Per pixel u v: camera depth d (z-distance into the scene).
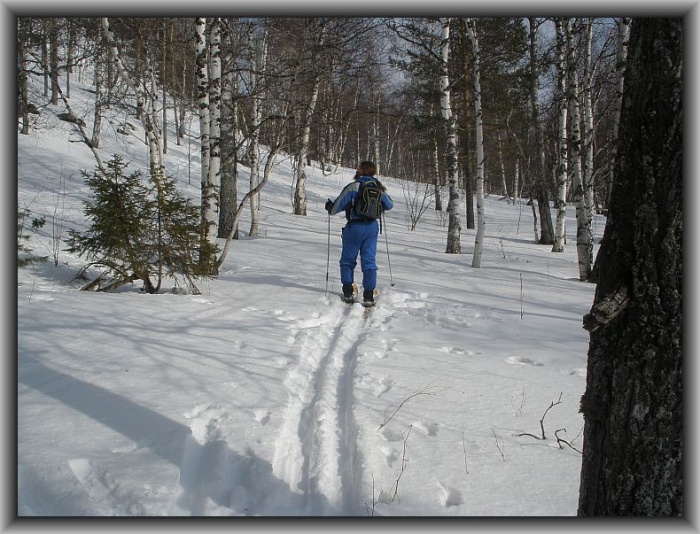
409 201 26.94
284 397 3.76
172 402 3.49
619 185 1.82
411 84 19.62
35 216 11.08
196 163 23.31
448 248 12.65
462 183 35.06
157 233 6.92
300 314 6.21
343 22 10.00
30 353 4.20
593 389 1.91
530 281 9.07
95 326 5.01
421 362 4.64
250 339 5.04
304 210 18.92
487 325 6.00
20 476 2.56
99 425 3.11
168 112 33.84
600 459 1.92
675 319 1.71
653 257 1.72
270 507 2.59
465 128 17.50
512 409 3.72
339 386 4.28
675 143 1.68
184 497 2.61
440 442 3.20
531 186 19.30
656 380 1.75
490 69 14.67
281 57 10.91
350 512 2.61
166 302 6.31
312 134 19.19
